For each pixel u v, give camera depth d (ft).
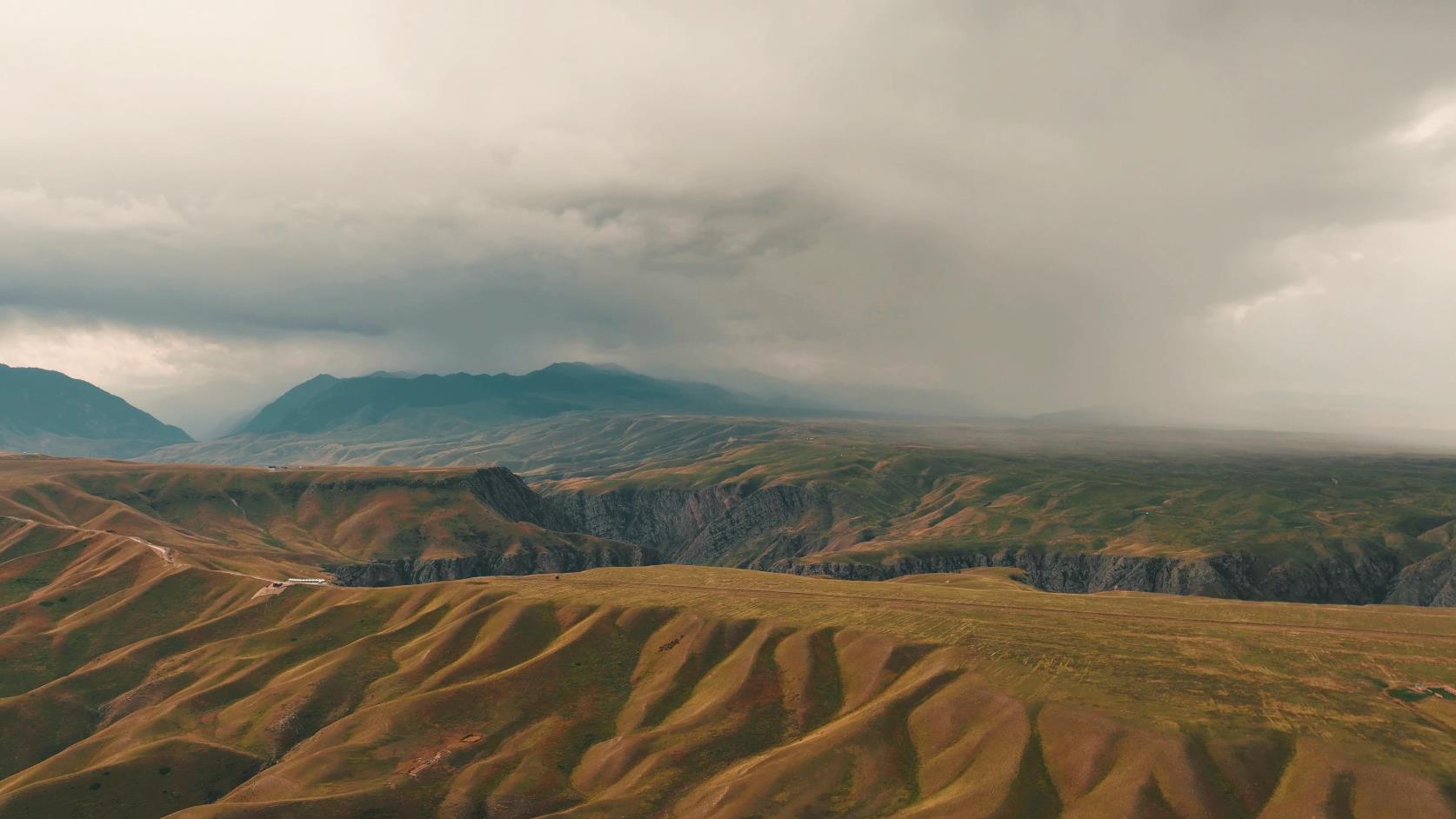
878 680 509.35
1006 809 368.68
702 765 445.78
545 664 566.77
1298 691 435.53
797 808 391.24
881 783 408.67
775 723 484.33
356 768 456.45
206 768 476.13
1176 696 438.81
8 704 549.95
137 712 559.38
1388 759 364.38
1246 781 367.04
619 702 537.24
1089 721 417.90
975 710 451.12
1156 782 370.12
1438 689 428.56
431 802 434.30
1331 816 337.93
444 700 522.06
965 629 563.07
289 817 402.72
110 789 450.30
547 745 485.15
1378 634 524.11
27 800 435.53
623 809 407.64
